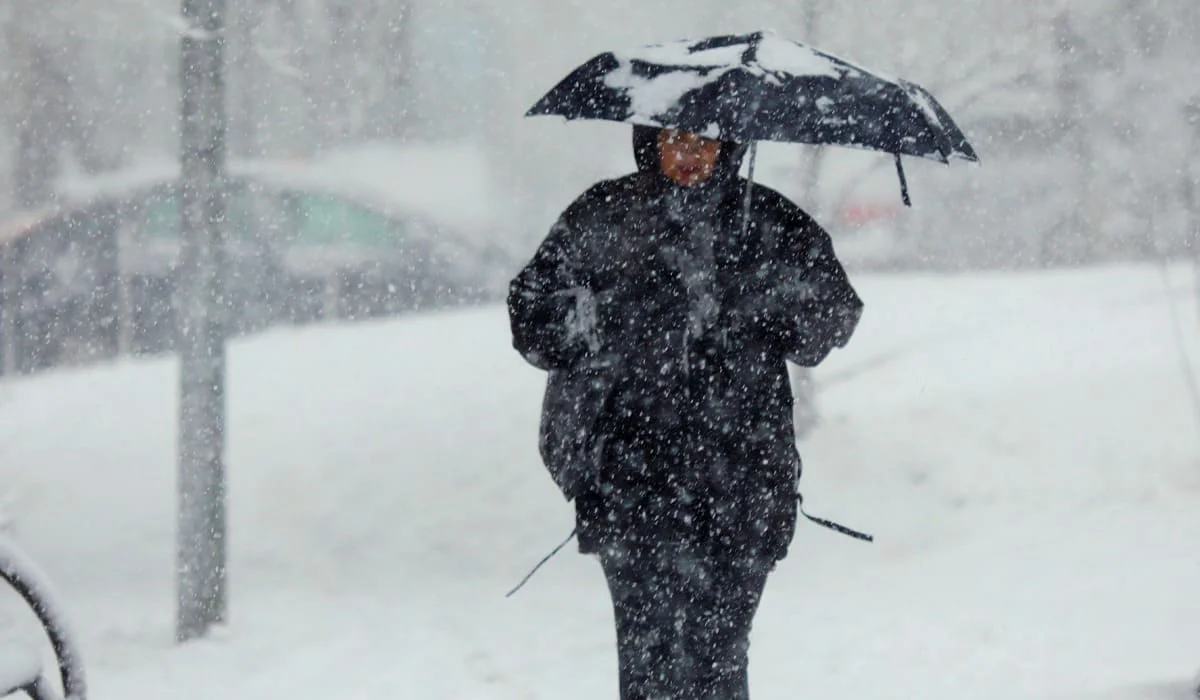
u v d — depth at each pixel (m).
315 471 27.83
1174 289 33.00
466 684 18.34
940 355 30.61
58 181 47.12
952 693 16.83
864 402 28.80
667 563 12.84
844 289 12.93
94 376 34.81
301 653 19.89
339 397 31.19
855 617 20.41
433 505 26.50
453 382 31.47
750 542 12.84
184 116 20.98
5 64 45.03
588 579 23.64
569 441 12.77
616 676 18.53
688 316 12.73
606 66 13.16
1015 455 26.12
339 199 47.44
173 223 45.91
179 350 21.17
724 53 12.77
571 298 12.95
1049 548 22.59
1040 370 29.11
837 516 25.27
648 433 12.80
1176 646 17.70
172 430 30.86
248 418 30.41
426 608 22.14
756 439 12.84
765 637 19.80
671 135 12.84
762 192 13.02
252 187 45.81
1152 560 21.31
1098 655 17.69
